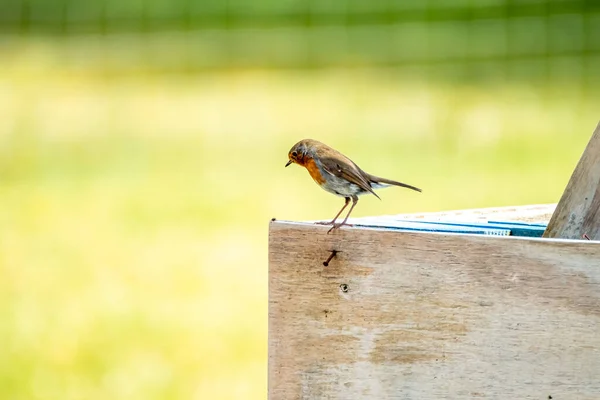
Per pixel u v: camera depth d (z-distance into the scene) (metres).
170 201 17.78
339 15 40.41
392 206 16.48
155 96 29.33
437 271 3.84
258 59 35.06
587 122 24.33
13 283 13.22
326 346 3.99
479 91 28.89
